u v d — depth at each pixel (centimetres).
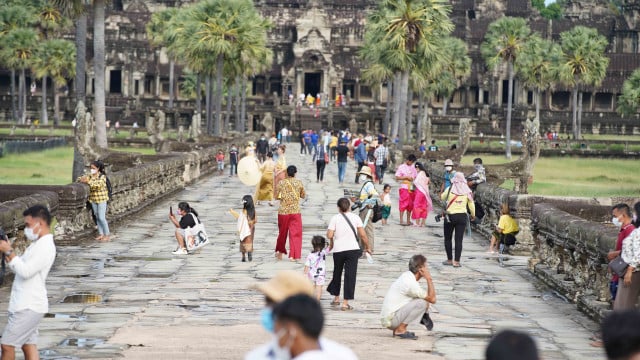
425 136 7025
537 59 10669
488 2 16275
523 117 13662
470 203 2355
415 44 6494
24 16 11600
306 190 4538
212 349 1395
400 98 6525
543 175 7150
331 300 1867
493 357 601
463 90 14525
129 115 13150
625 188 5725
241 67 8456
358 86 14425
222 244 2656
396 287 1506
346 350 674
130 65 14050
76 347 1407
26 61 11462
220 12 7994
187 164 4738
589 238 1772
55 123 11650
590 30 11331
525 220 2555
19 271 1172
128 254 2408
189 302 1780
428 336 1531
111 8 16450
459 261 2372
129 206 3266
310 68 14262
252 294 1875
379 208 2448
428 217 3591
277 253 2366
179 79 14200
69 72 11650
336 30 14675
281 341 662
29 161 6806
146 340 1452
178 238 2453
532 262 2267
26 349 1211
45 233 1197
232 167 5572
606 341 647
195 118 7519
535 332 1584
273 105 13238
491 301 1872
